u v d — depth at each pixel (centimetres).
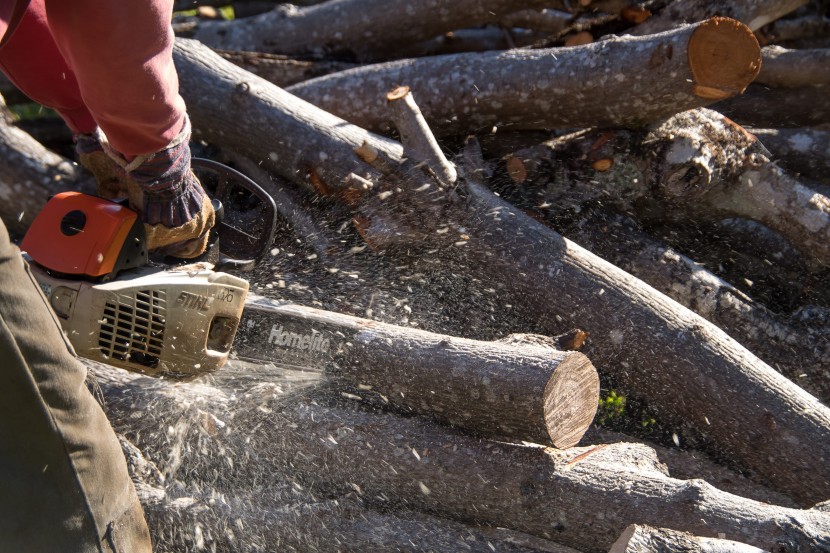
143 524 192
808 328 250
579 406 212
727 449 233
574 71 253
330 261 249
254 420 220
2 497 181
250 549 210
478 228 244
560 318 241
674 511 205
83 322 203
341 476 217
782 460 227
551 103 258
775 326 250
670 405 236
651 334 235
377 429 217
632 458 219
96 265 202
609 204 261
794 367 248
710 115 256
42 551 183
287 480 219
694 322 236
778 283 269
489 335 247
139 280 205
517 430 211
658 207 263
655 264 255
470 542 211
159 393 221
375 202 245
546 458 212
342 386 226
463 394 213
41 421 180
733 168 255
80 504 183
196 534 209
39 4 195
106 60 183
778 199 257
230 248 223
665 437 243
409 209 244
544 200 260
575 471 211
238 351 225
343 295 245
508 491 211
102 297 202
